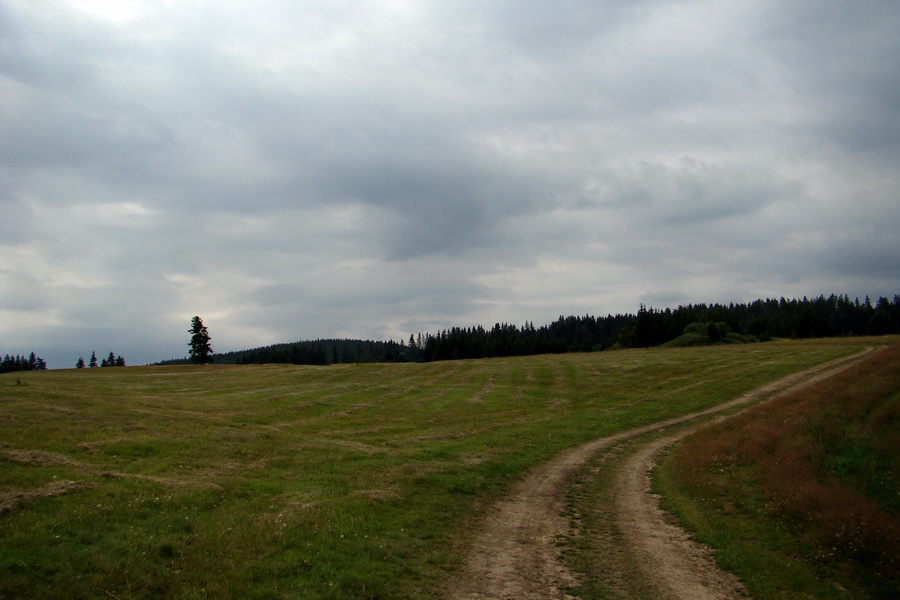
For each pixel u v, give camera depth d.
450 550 14.29
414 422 40.12
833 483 18.05
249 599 10.33
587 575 12.91
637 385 59.69
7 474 16.44
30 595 9.21
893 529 13.97
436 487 20.66
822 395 32.81
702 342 113.38
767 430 25.83
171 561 11.59
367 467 23.38
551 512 18.45
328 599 10.62
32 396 36.97
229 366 99.81
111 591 9.86
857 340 89.06
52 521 12.76
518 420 41.22
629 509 18.94
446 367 84.06
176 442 25.38
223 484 18.66
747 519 16.98
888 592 11.85
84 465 19.17
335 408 47.38
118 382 66.25
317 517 15.52
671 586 12.34
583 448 30.58
